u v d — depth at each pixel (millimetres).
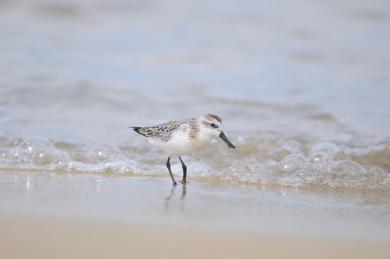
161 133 12250
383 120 16812
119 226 8703
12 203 9844
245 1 28188
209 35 25266
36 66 21328
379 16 26797
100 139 15297
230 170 13180
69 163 13547
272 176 12812
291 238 8438
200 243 8094
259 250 7898
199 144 12172
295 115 17281
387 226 9203
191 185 12109
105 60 22594
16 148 14242
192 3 27844
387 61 22750
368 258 7730
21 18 26625
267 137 15406
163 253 7652
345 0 27656
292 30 25641
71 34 25422
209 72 21594
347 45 24203
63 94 18750
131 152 14570
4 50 22984
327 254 7836
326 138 15422
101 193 10992
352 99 18672
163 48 24000
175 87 19703
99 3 27391
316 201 10945
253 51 23766
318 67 22344
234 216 9586
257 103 18250
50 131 15703
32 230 8328
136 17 26906
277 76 21109
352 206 10594
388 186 12180
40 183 11727
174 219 9234
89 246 7781
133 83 20000
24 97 18406
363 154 14039
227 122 16734
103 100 18438
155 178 12734
